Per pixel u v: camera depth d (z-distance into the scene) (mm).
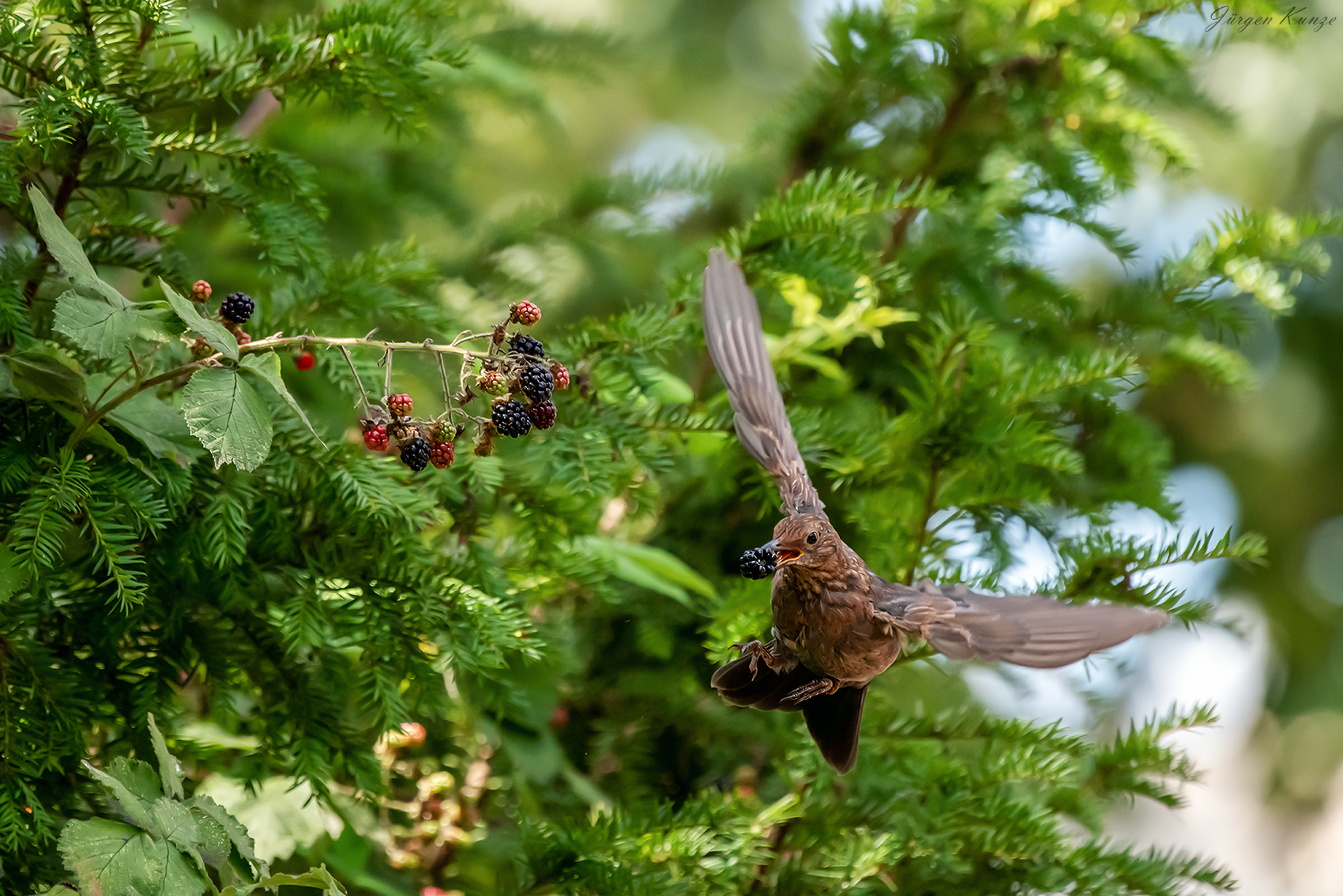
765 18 11727
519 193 9672
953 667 6605
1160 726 6430
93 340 6062
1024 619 6078
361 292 6328
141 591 6125
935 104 6691
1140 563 6352
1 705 6141
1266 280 6547
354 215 6742
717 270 6297
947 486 6387
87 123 6191
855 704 6207
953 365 6387
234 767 6352
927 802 6363
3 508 6145
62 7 6195
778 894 6336
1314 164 10828
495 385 6094
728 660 6336
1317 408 11156
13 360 6125
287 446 6242
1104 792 6445
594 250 6789
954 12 6629
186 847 6066
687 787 6527
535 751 6371
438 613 6227
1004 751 6398
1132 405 9148
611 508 6586
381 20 6285
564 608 6574
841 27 6660
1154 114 6715
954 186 6672
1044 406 6578
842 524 6512
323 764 6215
